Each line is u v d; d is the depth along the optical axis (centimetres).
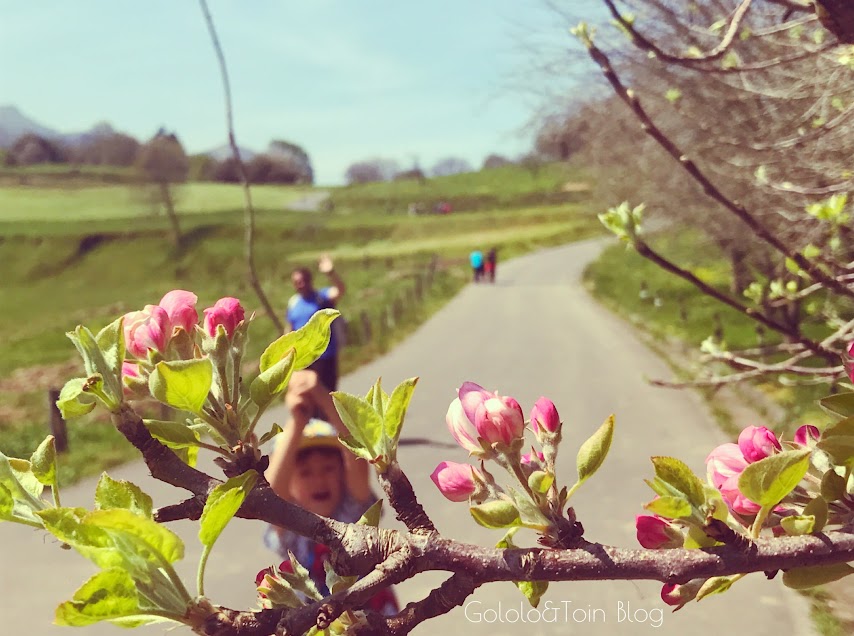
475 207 10362
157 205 9300
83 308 4862
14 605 529
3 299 5869
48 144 13050
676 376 1202
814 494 88
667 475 79
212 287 5184
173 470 79
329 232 8475
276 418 1057
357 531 78
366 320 1989
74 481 862
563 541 78
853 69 298
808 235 388
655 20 403
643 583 502
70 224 8550
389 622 75
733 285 1499
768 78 415
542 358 1542
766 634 414
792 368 278
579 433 899
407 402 81
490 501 78
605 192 1579
